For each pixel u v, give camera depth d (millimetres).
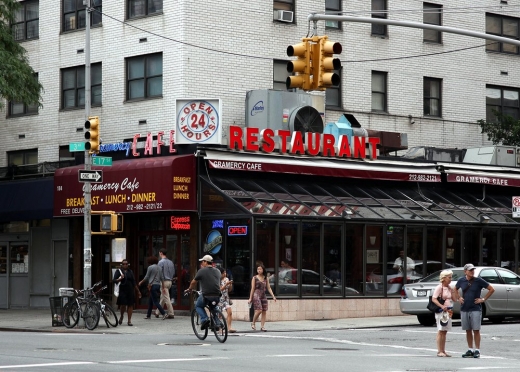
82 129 35375
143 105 33406
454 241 33250
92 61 35219
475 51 40000
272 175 31266
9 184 34906
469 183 36469
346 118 34188
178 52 32438
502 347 20812
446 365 16859
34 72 36531
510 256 34812
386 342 21938
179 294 30656
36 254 35375
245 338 22781
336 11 36312
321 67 19047
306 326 27000
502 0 40875
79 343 20266
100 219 25781
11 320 29266
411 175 34062
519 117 41188
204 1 32844
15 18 35750
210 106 30062
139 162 30203
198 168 29656
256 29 33969
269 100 32344
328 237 30125
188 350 18906
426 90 38625
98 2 35219
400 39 37875
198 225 29719
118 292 26734
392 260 31578
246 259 28328
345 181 33062
